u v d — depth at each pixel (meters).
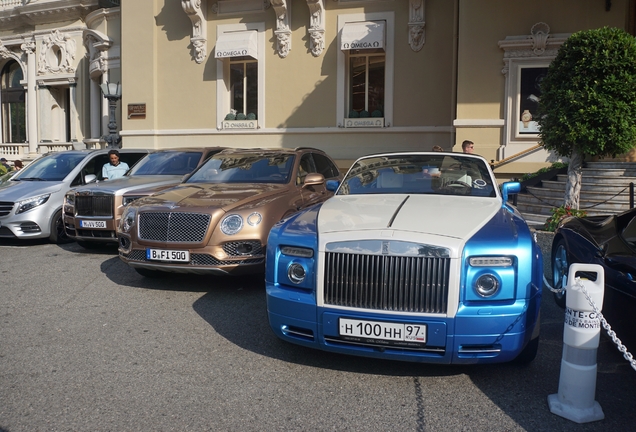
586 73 8.64
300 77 15.34
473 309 3.48
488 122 12.55
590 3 11.96
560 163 11.96
